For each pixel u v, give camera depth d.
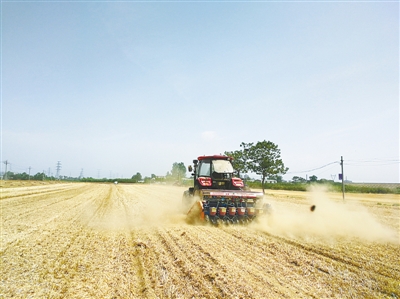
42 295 4.81
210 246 7.61
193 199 12.99
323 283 5.23
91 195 28.39
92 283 5.27
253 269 5.85
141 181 108.00
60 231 9.82
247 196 11.61
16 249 7.53
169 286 5.06
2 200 20.64
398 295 4.77
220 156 13.51
